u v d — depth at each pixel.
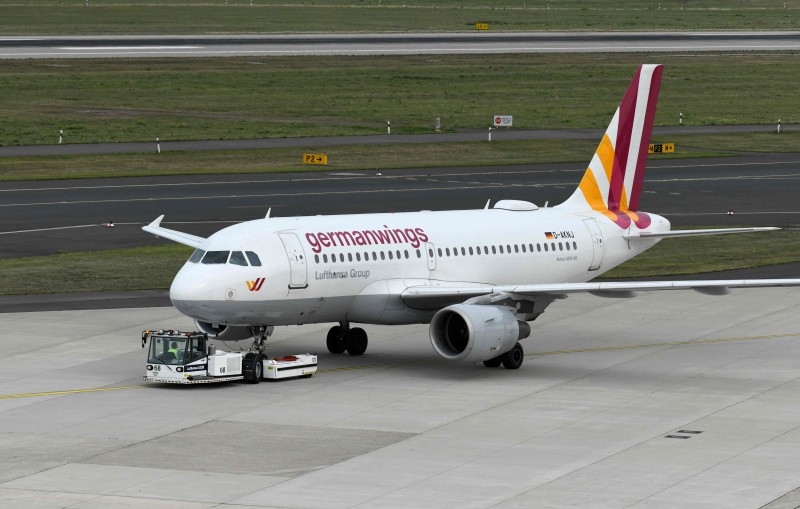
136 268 169.88
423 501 74.94
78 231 197.00
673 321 138.75
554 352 123.44
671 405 100.56
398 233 118.88
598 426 93.62
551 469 81.88
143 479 79.69
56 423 94.81
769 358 119.62
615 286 109.38
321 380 110.50
